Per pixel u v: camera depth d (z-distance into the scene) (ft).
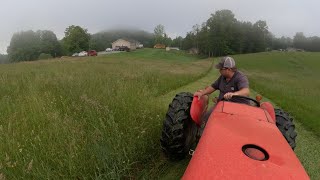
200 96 15.46
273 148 8.61
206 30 435.12
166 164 14.79
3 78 29.35
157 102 21.75
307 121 27.86
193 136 15.96
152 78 41.09
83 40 436.35
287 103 39.37
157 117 17.74
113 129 14.38
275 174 7.32
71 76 30.30
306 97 50.55
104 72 45.60
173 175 13.84
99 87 23.45
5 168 10.84
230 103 12.47
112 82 26.32
